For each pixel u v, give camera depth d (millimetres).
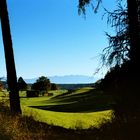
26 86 111000
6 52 20469
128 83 15266
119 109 15211
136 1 16344
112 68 15812
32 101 74250
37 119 20141
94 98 56250
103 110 42438
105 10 16625
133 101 15078
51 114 27625
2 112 14836
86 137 14539
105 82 15773
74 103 55938
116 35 16359
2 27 20469
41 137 14289
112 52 16141
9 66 20406
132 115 14891
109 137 13117
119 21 16578
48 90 117938
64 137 15078
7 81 20406
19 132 13273
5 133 12289
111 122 15125
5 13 20406
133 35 16031
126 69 15477
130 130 12945
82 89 87938
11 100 20188
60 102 68500
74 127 21359
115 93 15430
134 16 16203
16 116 15031
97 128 15969
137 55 15586
